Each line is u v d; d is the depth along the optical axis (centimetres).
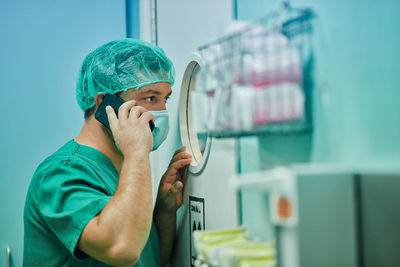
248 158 81
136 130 96
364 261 54
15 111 156
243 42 71
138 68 109
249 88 69
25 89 158
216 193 99
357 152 56
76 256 89
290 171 54
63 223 88
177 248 130
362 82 56
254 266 60
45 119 160
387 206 51
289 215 52
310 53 65
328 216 53
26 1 158
